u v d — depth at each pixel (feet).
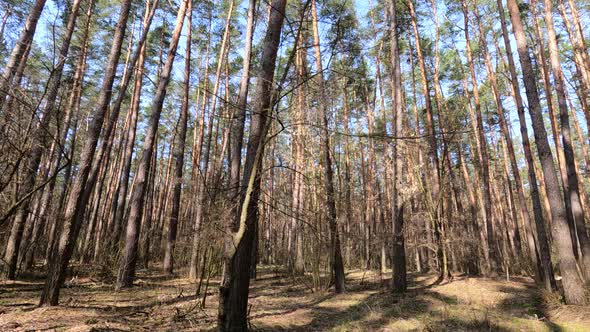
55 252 23.59
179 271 47.16
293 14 28.99
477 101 55.01
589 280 30.12
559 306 25.89
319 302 29.25
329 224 32.76
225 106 22.02
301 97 17.30
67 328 17.69
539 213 33.78
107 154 63.77
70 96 36.01
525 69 28.91
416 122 58.23
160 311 23.68
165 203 97.04
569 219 39.99
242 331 16.07
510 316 25.16
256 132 17.71
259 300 30.37
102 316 20.86
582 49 46.88
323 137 27.12
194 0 59.11
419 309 26.11
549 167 27.45
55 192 54.54
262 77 17.92
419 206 45.01
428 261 61.67
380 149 37.83
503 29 38.91
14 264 35.04
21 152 14.67
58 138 16.63
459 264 57.67
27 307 22.80
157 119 37.27
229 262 16.01
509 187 65.00
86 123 62.54
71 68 52.47
